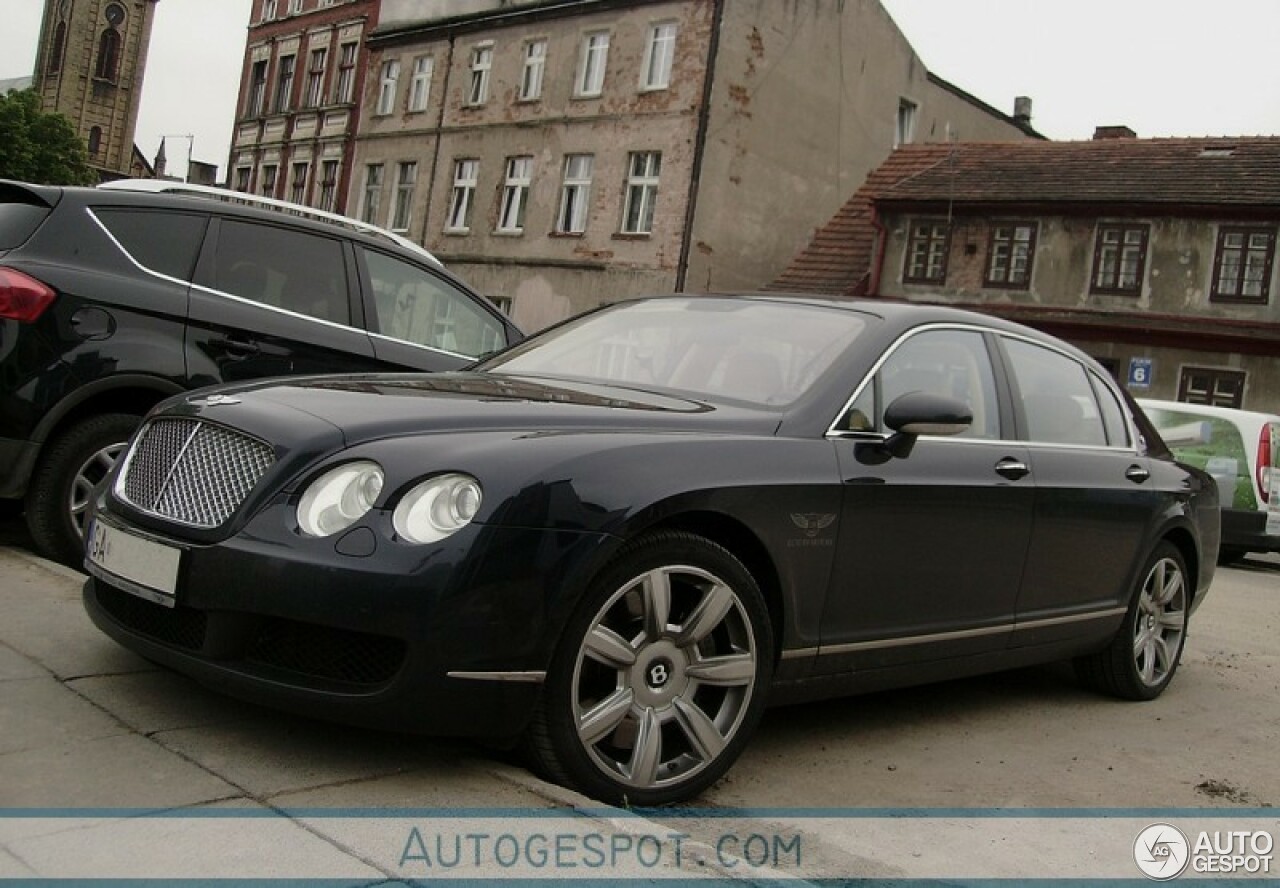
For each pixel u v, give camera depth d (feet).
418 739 10.94
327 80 129.29
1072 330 82.07
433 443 10.12
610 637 10.18
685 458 10.87
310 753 10.32
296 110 132.57
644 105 93.50
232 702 11.46
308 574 9.49
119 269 17.26
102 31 319.06
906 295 88.69
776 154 95.30
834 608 12.16
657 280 91.25
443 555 9.44
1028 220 84.33
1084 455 16.31
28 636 12.89
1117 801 12.75
